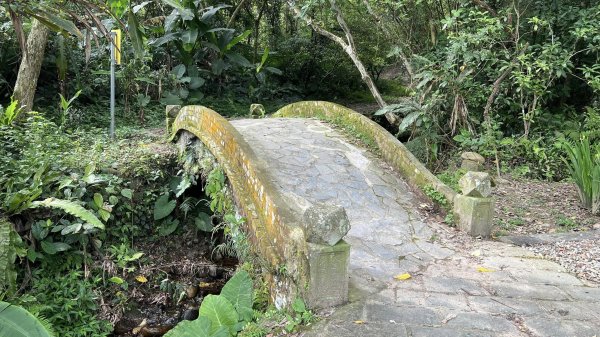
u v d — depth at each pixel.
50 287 5.91
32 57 9.13
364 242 4.92
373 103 15.57
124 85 10.52
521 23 9.10
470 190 5.37
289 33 17.02
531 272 4.39
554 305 3.74
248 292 4.00
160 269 6.86
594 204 6.45
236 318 3.74
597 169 6.36
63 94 10.24
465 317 3.51
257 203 4.82
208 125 6.50
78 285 6.02
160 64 12.64
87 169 6.52
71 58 10.30
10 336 3.02
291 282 3.80
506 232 5.65
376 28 12.50
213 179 5.86
